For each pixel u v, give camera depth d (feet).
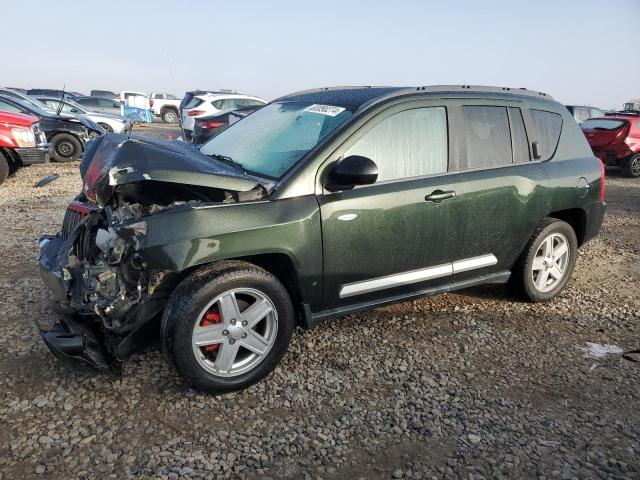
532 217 13.78
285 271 10.72
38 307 13.42
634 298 15.93
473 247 12.96
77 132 43.34
